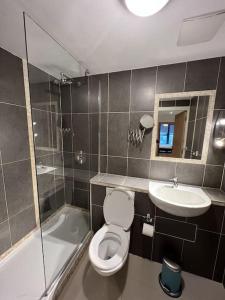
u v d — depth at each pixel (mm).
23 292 1204
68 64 1516
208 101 1453
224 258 1322
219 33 1025
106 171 1946
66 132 2021
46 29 1003
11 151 1485
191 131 1551
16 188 1562
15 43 1200
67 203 2086
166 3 785
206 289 1323
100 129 1876
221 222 1281
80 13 867
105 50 1263
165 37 1084
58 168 2004
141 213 1534
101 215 1754
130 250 1661
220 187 1520
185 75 1479
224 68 1366
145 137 1713
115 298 1235
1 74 1337
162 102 1594
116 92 1738
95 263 1147
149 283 1363
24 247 1615
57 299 1203
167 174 1688
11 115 1460
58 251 1578
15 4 806
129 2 764
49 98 1739
